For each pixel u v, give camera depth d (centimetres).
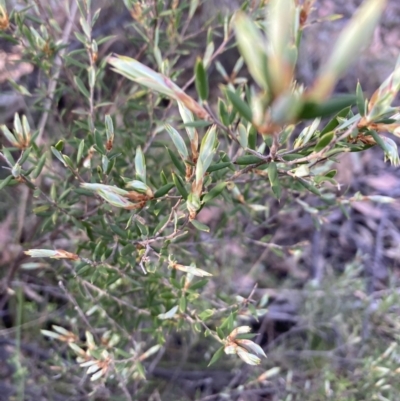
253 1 23
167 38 28
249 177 24
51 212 23
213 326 34
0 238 34
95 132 18
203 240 28
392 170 48
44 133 37
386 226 47
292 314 42
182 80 42
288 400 30
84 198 28
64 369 27
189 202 12
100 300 25
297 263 45
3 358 34
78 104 35
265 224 28
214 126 12
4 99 38
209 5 40
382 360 30
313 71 45
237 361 36
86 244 24
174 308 19
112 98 31
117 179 24
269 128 7
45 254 16
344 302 37
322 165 22
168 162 29
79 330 34
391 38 48
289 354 36
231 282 38
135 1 23
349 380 32
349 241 47
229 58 42
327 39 45
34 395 31
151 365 35
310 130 13
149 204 17
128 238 19
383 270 45
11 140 19
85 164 21
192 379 38
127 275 23
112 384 32
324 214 28
